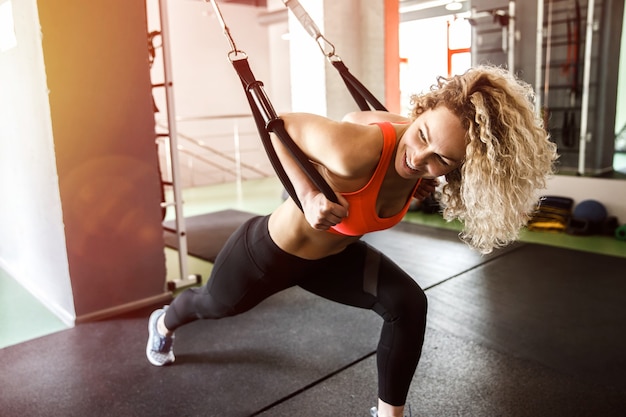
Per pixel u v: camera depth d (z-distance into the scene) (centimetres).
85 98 273
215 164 948
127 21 282
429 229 490
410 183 141
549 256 394
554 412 196
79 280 287
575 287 327
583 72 541
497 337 259
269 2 932
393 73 526
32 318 302
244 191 806
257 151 1007
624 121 752
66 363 245
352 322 281
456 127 113
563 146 566
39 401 213
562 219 475
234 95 971
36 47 260
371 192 133
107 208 291
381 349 157
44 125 271
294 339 262
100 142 282
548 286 330
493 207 115
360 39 499
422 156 119
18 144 308
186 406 206
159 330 230
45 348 261
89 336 274
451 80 119
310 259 157
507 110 112
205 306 191
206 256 419
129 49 285
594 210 458
